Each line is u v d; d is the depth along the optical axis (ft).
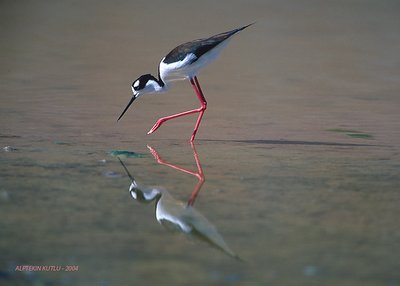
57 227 26.71
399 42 68.74
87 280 22.39
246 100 50.31
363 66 60.59
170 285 22.03
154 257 24.23
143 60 60.54
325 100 50.62
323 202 30.09
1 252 24.32
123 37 67.87
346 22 76.02
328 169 35.14
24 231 26.17
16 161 35.24
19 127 41.98
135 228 26.91
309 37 69.67
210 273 22.95
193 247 25.12
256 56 62.90
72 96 49.90
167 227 27.02
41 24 72.13
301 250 24.85
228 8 80.12
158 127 42.39
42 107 46.75
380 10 81.56
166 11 78.54
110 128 42.80
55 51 62.85
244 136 41.75
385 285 22.17
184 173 34.17
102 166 34.96
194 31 69.62
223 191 31.45
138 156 36.99
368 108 48.78
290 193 31.22
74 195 30.48
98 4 81.61
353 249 24.99
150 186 32.04
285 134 42.29
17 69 56.75
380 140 41.22
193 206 29.43
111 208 29.04
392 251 24.85
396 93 52.95
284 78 56.54
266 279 22.53
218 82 55.01
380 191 31.68
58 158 36.04
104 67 58.39
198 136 41.70
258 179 33.27
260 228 26.94
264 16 77.05
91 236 25.94
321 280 22.49
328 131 43.11
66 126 42.73
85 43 65.72
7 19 73.15
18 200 29.55
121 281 22.33
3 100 47.96
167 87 42.78
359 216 28.37
